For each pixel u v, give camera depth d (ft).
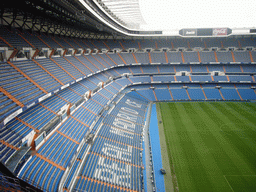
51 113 77.00
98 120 107.04
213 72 200.23
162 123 130.93
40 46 97.14
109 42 203.31
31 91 69.46
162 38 223.30
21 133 58.70
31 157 56.95
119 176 73.97
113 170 75.97
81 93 111.04
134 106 157.07
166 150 97.55
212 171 80.94
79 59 135.33
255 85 192.03
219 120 133.69
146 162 87.81
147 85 196.85
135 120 131.54
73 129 82.33
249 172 79.71
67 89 105.81
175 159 89.81
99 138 93.56
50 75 89.66
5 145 51.80
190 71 202.80
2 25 85.76
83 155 74.18
